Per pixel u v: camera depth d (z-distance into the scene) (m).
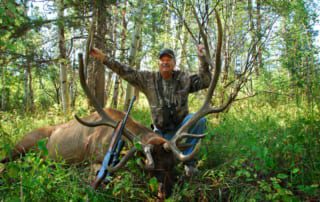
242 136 5.60
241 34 9.99
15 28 5.58
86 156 5.07
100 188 3.97
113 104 10.02
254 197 3.71
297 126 5.50
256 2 9.50
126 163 4.10
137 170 4.11
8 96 11.27
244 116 7.79
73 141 5.22
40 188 3.38
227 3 9.66
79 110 8.23
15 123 7.36
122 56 8.69
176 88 4.83
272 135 5.53
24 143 5.49
